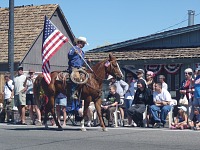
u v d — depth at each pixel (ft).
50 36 52.47
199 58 74.28
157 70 78.95
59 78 50.80
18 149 36.68
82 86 49.37
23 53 106.52
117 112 58.49
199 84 52.49
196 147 37.37
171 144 39.04
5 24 116.16
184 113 53.57
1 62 104.99
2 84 97.86
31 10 120.16
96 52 89.51
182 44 83.05
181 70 76.74
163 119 54.95
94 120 57.93
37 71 112.78
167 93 55.11
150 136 44.47
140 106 55.67
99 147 37.58
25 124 60.39
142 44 87.20
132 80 59.47
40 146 38.19
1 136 44.68
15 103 61.21
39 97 53.26
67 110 59.47
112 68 49.83
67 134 46.42
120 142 40.34
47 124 57.16
